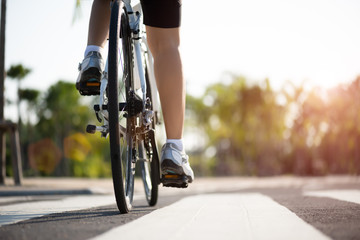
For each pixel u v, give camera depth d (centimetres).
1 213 216
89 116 4866
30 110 4556
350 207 221
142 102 221
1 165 944
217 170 5322
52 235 128
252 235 122
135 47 238
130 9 235
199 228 137
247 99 4328
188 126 5000
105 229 141
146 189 283
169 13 223
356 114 3966
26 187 867
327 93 4059
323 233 127
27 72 3991
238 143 4762
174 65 223
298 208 214
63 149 4712
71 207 257
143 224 147
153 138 240
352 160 4547
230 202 266
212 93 4791
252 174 4972
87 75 219
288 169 5334
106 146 4488
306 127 4250
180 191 1012
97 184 1170
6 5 978
